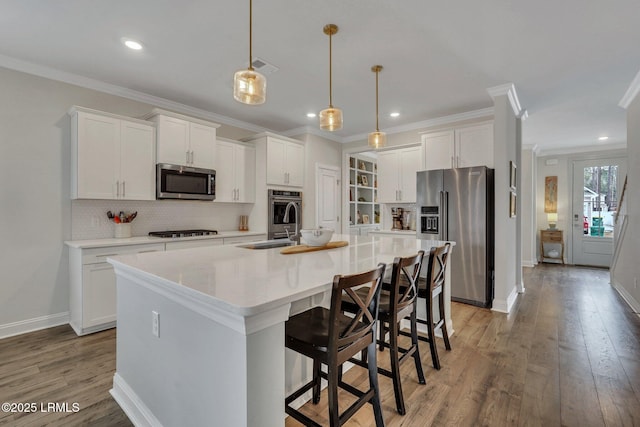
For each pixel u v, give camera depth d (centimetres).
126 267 165
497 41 252
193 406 128
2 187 276
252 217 466
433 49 264
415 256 186
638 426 163
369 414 175
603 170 641
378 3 206
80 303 279
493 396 190
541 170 706
